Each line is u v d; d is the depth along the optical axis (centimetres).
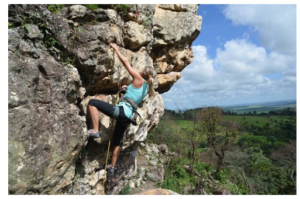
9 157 219
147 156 1085
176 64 660
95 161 400
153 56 597
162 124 1845
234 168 2088
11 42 237
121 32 400
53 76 275
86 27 334
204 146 2142
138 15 439
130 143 467
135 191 703
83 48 328
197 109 1662
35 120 246
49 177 263
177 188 1059
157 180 874
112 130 392
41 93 261
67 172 305
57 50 295
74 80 311
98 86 386
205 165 1650
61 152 274
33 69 253
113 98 412
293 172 2212
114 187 533
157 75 630
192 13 620
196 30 632
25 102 240
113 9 377
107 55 351
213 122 1585
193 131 1545
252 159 2550
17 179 224
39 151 247
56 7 315
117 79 395
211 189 1255
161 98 605
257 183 1988
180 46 627
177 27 583
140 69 449
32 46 260
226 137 1631
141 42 441
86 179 379
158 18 548
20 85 237
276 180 2139
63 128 281
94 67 341
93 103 337
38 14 271
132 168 640
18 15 254
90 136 341
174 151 1691
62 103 288
